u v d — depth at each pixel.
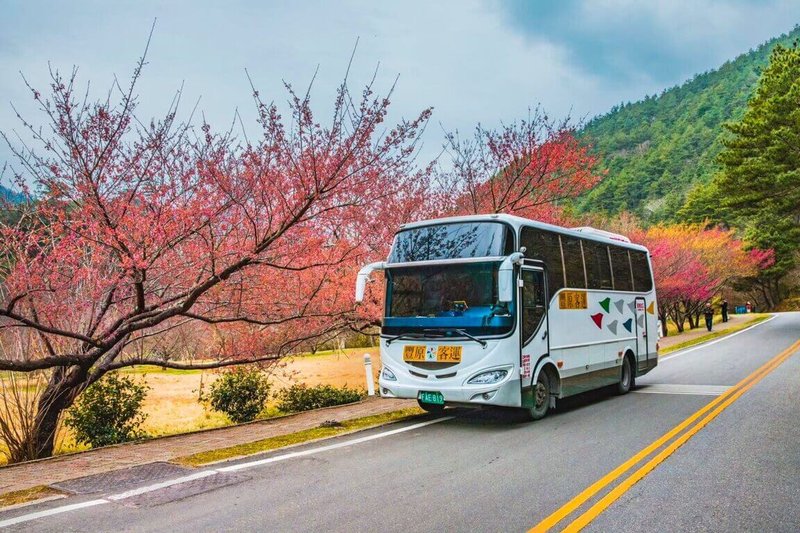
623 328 13.42
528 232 9.93
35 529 4.78
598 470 6.54
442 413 10.74
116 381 11.84
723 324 48.59
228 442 8.36
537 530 4.73
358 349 22.61
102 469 6.77
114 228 9.59
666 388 13.77
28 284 9.30
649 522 4.91
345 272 14.06
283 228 10.41
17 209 10.00
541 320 10.03
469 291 9.28
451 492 5.76
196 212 9.92
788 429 8.56
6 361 9.05
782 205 35.38
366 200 12.74
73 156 9.28
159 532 4.71
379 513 5.15
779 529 4.73
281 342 14.16
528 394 9.50
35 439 10.31
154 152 9.88
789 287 76.25
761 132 32.75
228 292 12.26
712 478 6.18
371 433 8.88
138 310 10.27
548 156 16.42
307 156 10.41
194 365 12.25
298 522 4.93
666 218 98.38
